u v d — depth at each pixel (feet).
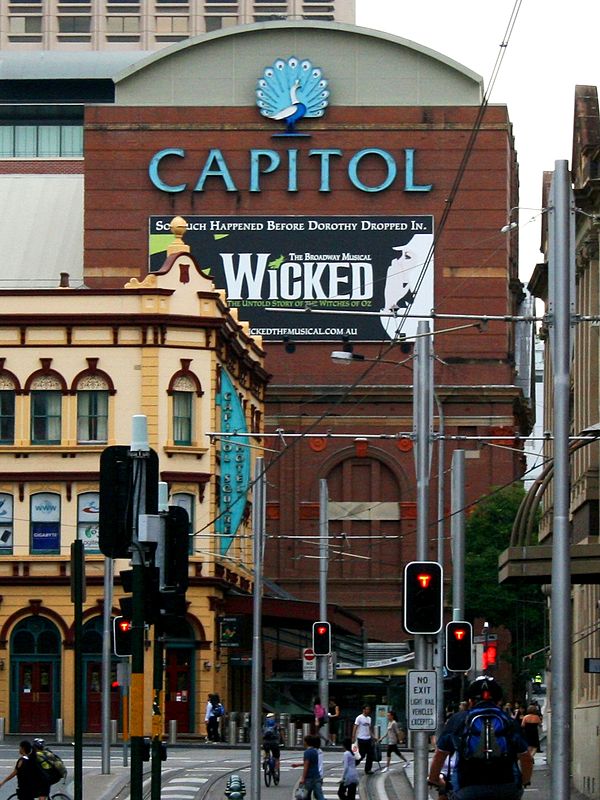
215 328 314.14
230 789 155.12
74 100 551.59
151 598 95.81
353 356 201.57
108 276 408.26
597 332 188.44
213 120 412.98
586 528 182.91
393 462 408.87
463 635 158.30
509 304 424.46
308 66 414.00
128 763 224.74
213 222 410.72
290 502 408.87
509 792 73.56
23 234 429.79
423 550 137.59
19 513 308.60
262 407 367.66
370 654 393.09
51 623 307.78
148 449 94.79
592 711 189.06
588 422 189.16
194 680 308.19
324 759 268.21
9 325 311.47
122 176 411.75
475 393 405.80
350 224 409.69
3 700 305.73
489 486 404.57
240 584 335.06
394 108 412.16
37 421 310.24
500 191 409.08
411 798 193.26
